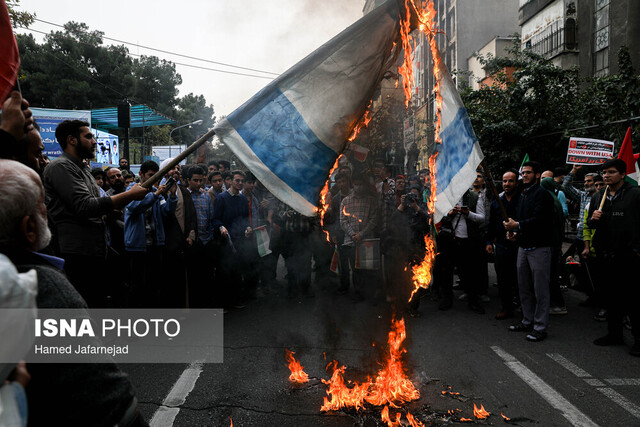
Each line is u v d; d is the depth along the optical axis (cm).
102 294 383
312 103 291
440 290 702
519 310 635
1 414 101
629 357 447
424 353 454
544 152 1288
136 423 145
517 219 520
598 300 602
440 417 321
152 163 537
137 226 537
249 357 435
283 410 329
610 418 324
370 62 300
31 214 133
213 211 634
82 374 130
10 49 218
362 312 610
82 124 354
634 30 1521
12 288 106
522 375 399
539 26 1969
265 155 283
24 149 179
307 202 289
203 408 332
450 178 358
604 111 1162
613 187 484
